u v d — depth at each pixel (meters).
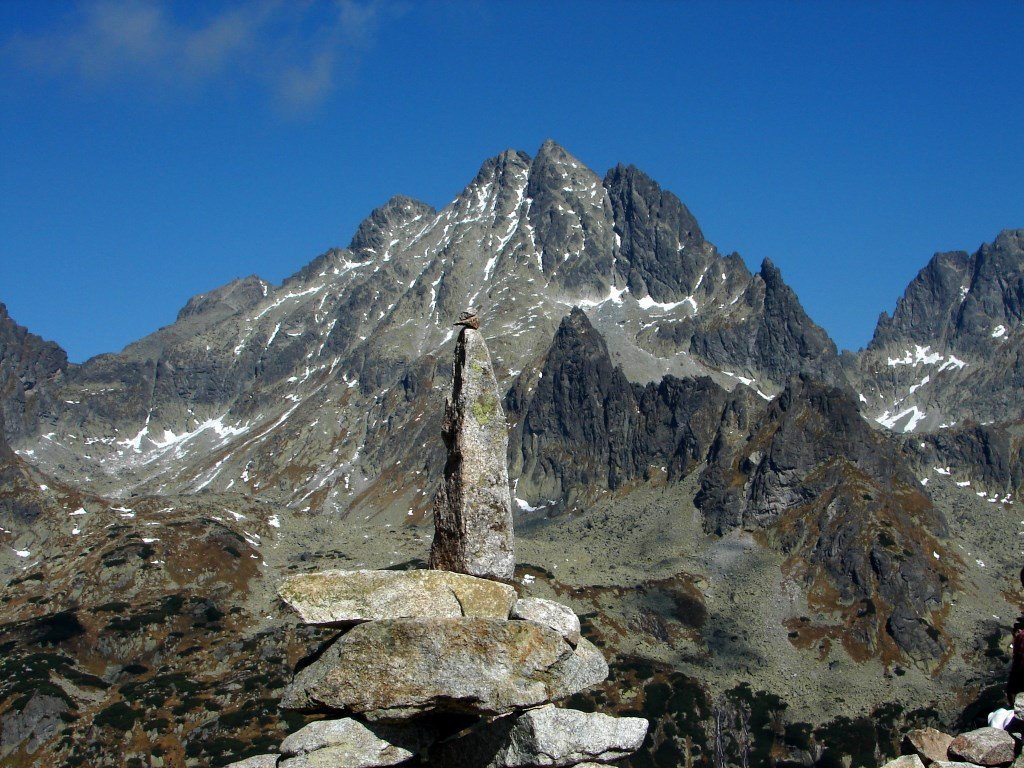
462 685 25.50
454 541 28.86
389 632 25.89
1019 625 31.34
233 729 173.00
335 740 25.77
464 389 29.69
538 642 25.92
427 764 27.20
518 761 25.83
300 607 26.64
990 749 27.97
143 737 172.12
